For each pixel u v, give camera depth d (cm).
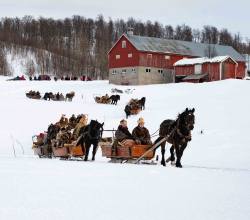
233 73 8825
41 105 5112
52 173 1449
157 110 4712
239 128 3462
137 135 2128
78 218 855
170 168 1781
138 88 7175
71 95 6316
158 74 9506
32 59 16025
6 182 1221
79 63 16138
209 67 8769
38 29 19175
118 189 1177
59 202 989
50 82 8906
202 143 3027
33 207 933
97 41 18938
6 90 7644
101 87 7762
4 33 18100
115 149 2106
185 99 5528
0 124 4053
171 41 10044
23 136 3691
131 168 1708
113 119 4378
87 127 2291
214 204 1010
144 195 1105
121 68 9606
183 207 974
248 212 934
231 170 1780
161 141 1989
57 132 2609
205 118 3991
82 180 1312
